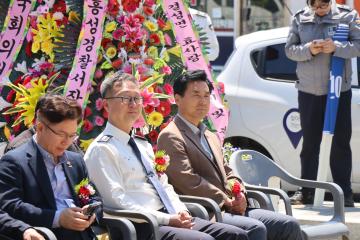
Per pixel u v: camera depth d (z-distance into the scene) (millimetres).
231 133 12164
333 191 8859
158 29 9453
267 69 12211
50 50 8992
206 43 10203
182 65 9531
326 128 10523
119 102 7512
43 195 6668
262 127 12055
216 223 7512
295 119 11945
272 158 12086
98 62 9070
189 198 7891
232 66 12328
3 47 8828
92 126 8914
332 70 10508
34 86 8617
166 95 8898
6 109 8898
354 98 11930
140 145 7785
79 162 7000
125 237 6844
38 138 6758
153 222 7062
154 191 7621
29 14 8914
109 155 7418
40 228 6371
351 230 9977
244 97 12133
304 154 11023
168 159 7758
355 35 10570
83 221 6543
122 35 9008
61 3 9031
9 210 6516
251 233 7785
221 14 19469
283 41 12219
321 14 10688
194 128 8312
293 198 11141
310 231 8430
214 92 9703
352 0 17516
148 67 9125
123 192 7414
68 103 6656
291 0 18797
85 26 8844
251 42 12352
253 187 8641
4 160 6672
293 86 12062
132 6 9133
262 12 19359
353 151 11977
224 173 8391
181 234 7234
